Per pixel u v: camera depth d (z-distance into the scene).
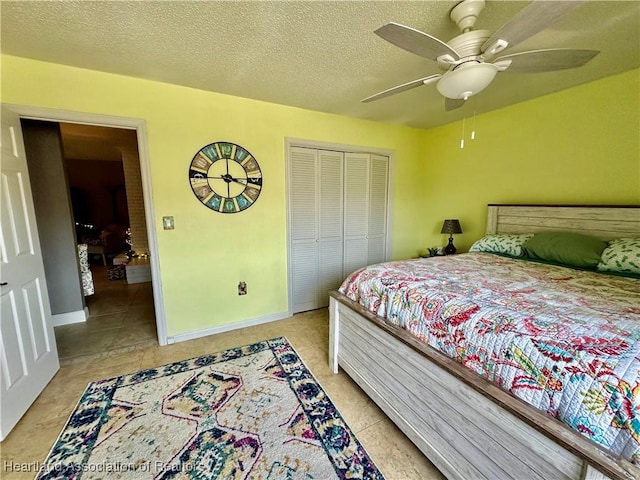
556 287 1.63
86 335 2.82
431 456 1.37
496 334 1.14
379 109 3.08
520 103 2.90
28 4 1.40
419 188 4.11
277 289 3.19
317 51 1.89
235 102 2.71
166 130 2.46
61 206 3.01
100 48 1.84
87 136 4.24
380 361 1.71
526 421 0.93
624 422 0.79
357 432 1.63
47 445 1.53
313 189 3.29
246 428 1.65
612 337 1.00
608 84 2.31
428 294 1.53
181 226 2.62
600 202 2.41
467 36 1.33
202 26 1.61
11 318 1.71
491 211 3.18
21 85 1.97
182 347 2.59
